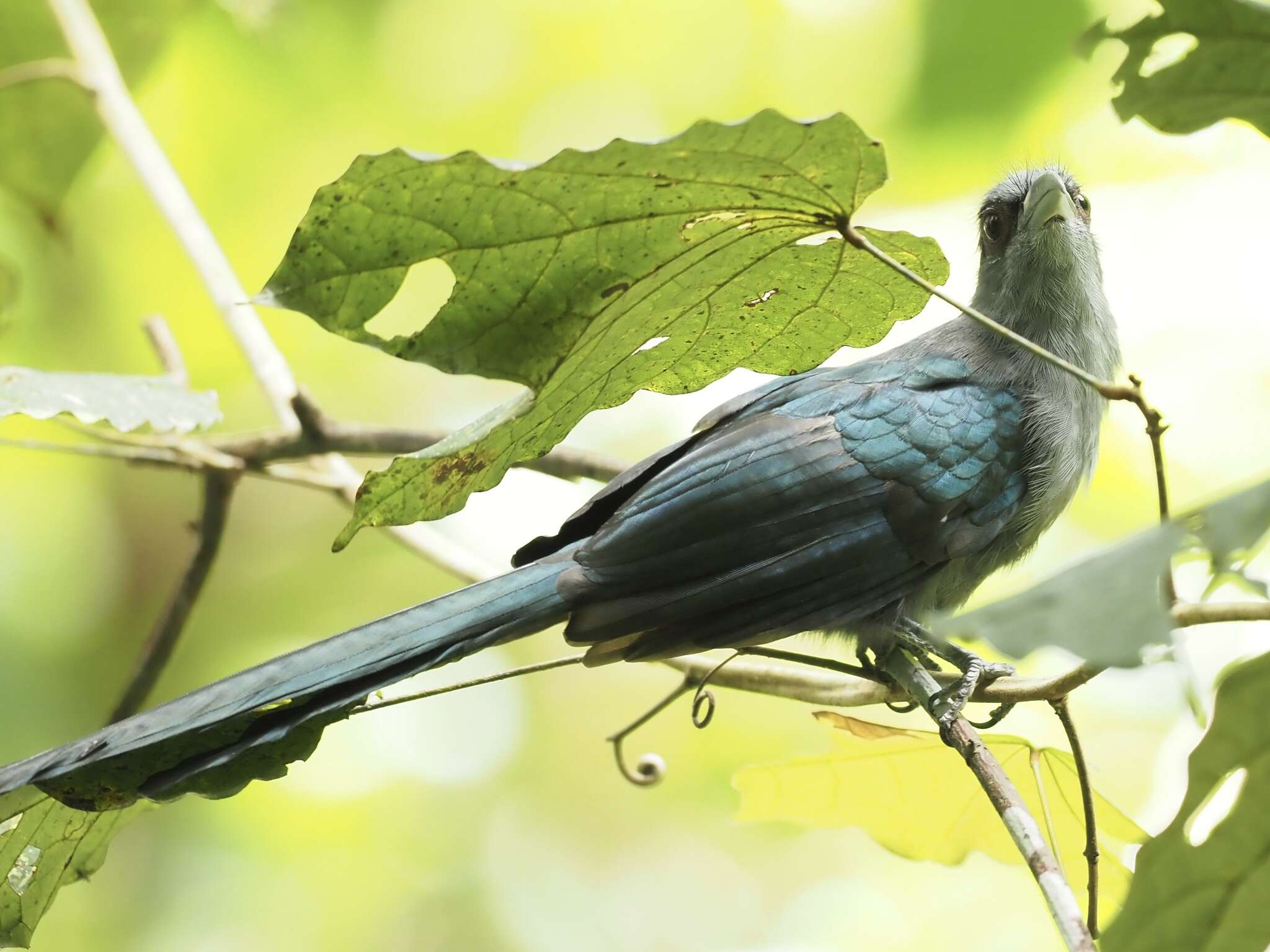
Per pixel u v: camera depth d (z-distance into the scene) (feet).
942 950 44.88
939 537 25.85
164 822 44.06
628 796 49.75
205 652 50.67
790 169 15.60
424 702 49.24
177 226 32.55
